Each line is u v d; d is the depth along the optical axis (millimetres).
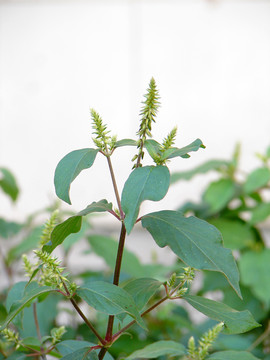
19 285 821
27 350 852
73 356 729
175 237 688
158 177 671
